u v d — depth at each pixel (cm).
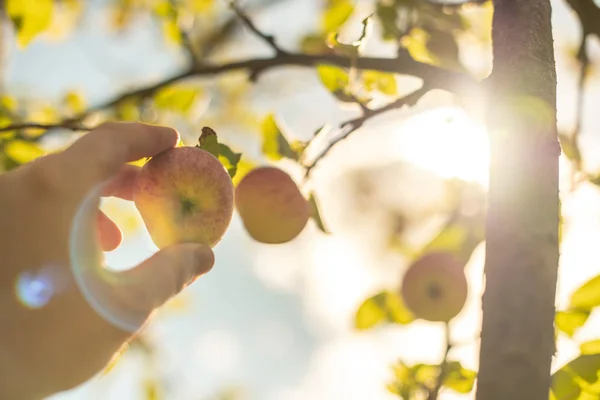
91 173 76
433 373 100
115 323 75
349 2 113
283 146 95
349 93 96
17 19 114
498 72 76
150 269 77
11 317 73
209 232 86
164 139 81
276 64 99
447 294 103
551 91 75
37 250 74
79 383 75
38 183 75
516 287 71
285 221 96
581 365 85
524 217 72
